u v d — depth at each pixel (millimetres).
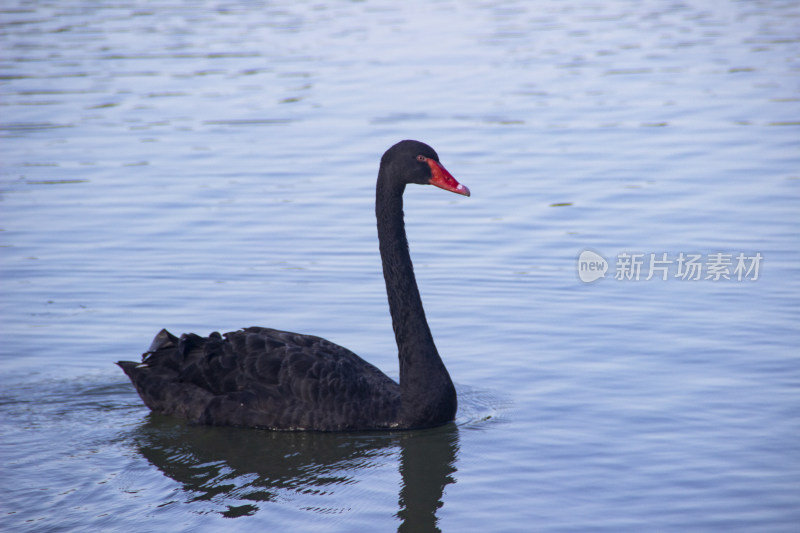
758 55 29766
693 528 8430
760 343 12516
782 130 22484
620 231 16719
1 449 10148
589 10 37438
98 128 23656
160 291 14758
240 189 19375
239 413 10781
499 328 13336
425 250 16281
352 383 10711
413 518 8727
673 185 19062
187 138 22750
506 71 28172
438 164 10914
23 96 26172
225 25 34531
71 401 11469
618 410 10898
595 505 8875
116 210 18281
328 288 14844
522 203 18344
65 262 15891
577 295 14391
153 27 34344
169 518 8703
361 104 25094
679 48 30953
